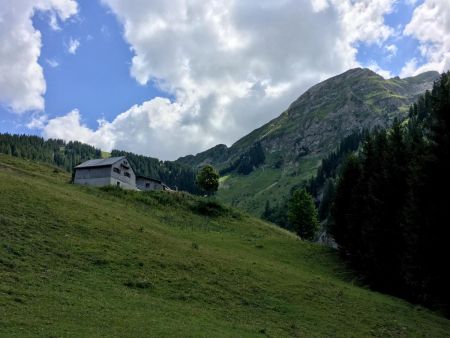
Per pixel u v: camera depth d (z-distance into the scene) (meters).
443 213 41.50
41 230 38.66
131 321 25.72
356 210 63.66
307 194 97.25
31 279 28.75
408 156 55.66
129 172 106.06
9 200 43.47
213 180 124.25
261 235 79.19
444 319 43.34
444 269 41.78
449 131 43.03
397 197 54.38
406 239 48.41
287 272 49.09
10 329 20.84
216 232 72.38
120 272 35.03
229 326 29.47
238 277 41.62
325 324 34.84
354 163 71.00
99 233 43.16
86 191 74.50
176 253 44.25
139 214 66.19
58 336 21.22
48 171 107.00
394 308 43.41
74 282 30.56
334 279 55.06
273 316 34.34
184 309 30.89
